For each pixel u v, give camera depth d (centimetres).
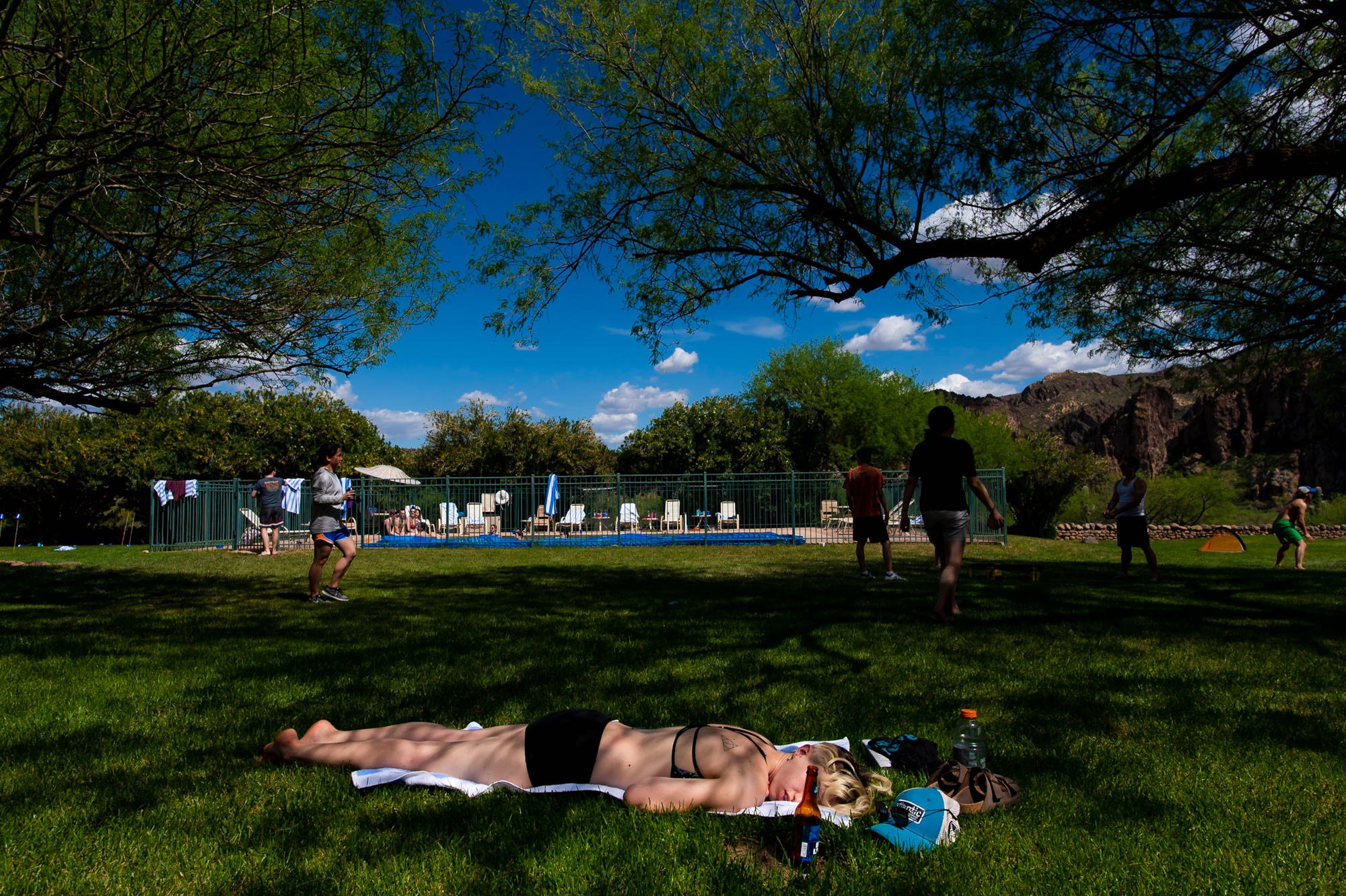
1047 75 670
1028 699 442
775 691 460
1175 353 962
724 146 799
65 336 835
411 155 737
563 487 2189
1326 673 509
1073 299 898
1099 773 326
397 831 272
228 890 232
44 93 639
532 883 235
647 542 2080
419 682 491
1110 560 1514
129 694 470
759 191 814
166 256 738
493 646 612
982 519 2042
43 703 449
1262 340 905
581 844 258
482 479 2175
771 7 802
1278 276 870
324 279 849
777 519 2161
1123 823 278
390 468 2244
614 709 419
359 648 609
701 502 2186
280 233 754
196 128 612
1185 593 950
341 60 681
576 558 1600
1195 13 609
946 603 719
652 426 3166
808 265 870
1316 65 679
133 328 806
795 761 298
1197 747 360
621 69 805
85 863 249
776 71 820
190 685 489
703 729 307
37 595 985
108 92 611
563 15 796
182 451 2308
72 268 801
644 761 306
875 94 809
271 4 590
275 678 506
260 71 633
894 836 260
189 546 1903
